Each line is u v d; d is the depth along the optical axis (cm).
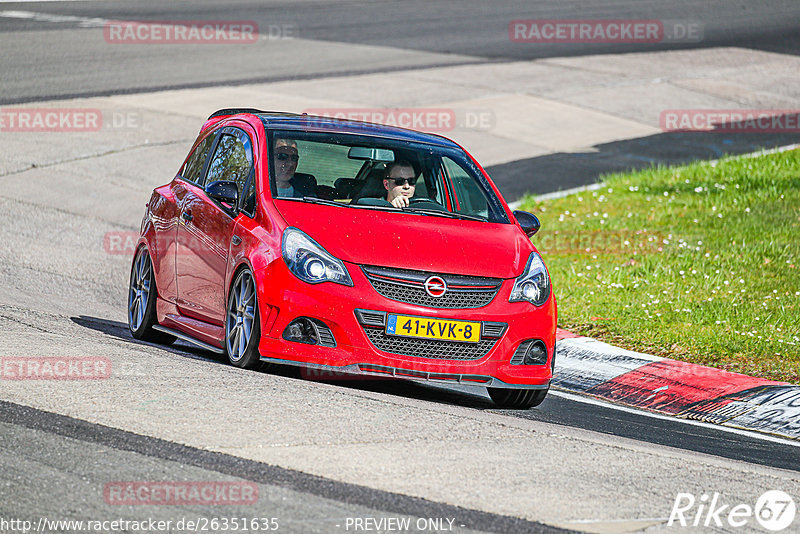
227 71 8806
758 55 10800
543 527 1750
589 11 13162
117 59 9012
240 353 2748
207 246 2986
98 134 6706
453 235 2844
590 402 3081
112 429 2072
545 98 8625
